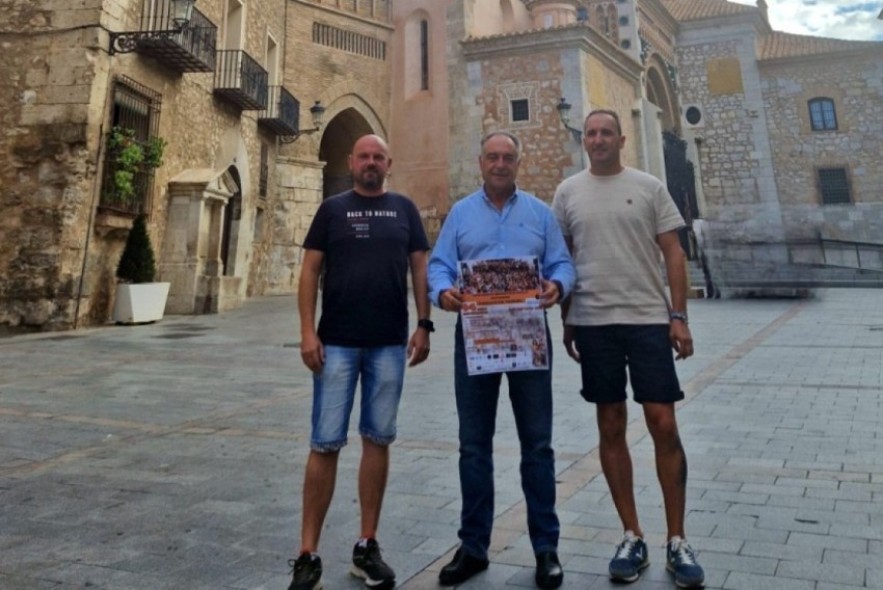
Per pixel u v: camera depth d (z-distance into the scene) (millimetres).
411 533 3227
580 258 3049
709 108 32625
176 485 3986
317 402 2871
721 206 31922
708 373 7465
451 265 2984
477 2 24641
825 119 31172
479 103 22672
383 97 25266
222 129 17906
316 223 3018
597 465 4285
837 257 27062
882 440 4578
